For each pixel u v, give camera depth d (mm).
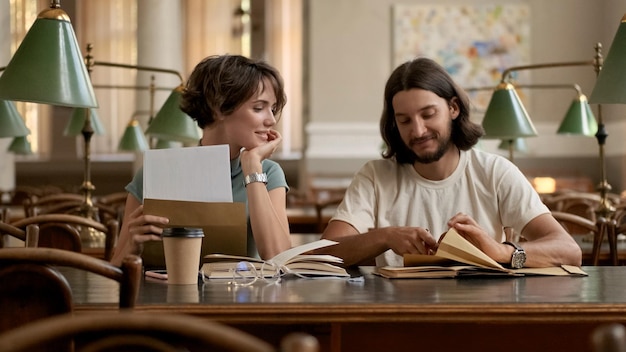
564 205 5723
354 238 2641
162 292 2037
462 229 2475
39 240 3250
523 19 11852
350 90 12078
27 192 8766
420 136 2742
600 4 11758
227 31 14031
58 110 14461
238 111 2656
